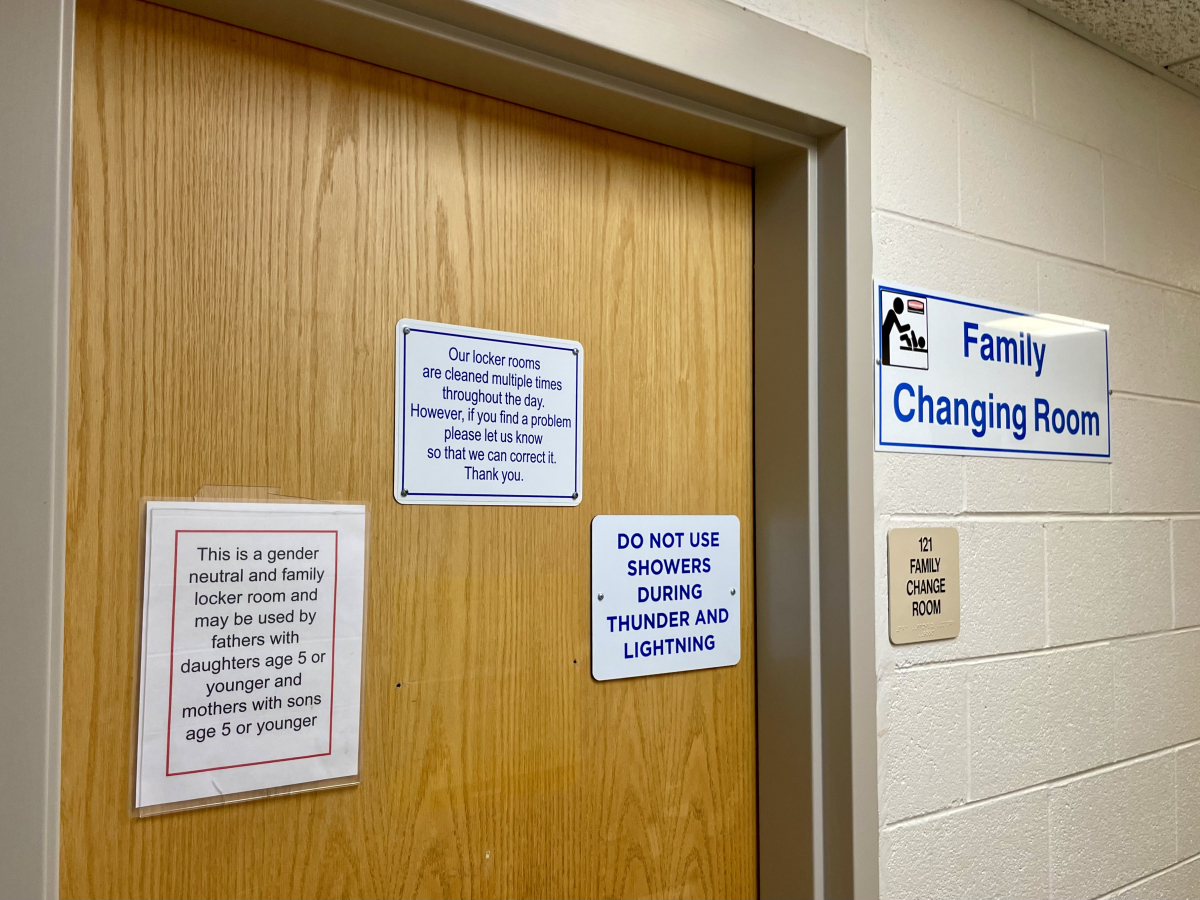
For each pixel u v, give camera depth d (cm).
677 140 111
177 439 79
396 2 82
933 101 122
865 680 108
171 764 77
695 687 111
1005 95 132
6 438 63
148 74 79
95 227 76
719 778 112
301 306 85
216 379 81
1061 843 130
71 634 73
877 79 116
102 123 77
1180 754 151
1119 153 151
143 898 75
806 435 111
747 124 107
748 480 117
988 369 126
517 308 98
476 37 87
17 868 62
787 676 112
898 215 117
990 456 126
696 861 109
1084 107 145
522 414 98
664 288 111
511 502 97
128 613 76
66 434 66
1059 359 137
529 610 98
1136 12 136
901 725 112
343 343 87
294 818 83
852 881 105
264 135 84
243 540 81
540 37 88
